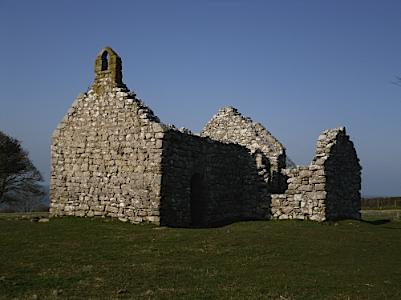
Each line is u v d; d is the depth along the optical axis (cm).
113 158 2755
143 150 2664
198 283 1399
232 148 3228
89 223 2553
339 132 3209
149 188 2616
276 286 1380
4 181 5231
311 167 3016
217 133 3616
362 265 1711
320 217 2934
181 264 1644
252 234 2273
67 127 2931
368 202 6688
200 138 2922
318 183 2975
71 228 2358
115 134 2770
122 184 2705
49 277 1432
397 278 1527
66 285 1356
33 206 5750
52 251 1802
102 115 2833
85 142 2859
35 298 1223
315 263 1720
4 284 1351
